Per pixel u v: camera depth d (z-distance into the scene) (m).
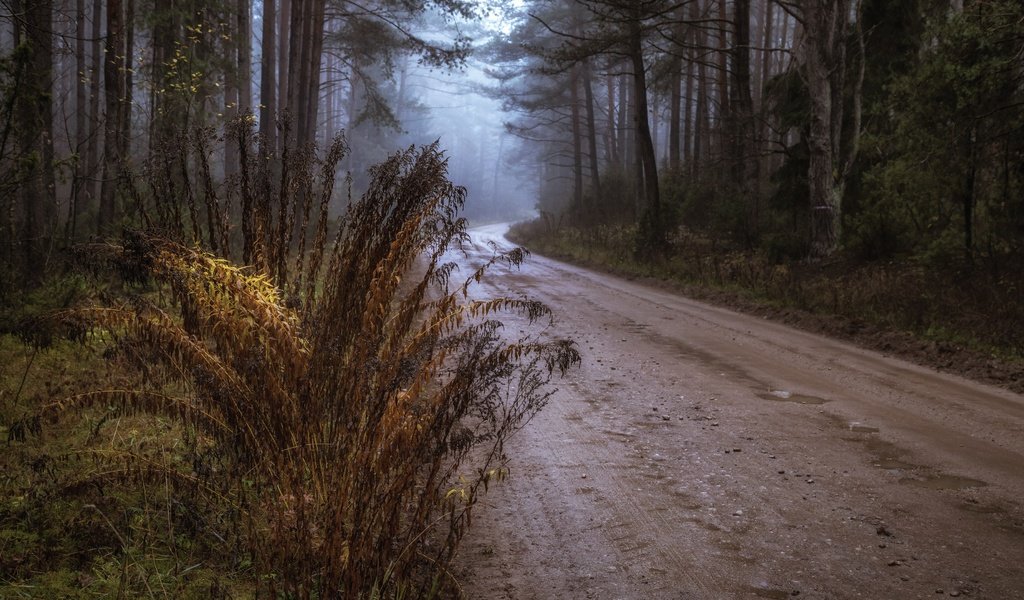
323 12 27.19
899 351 9.91
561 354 3.45
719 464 5.61
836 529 4.50
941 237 13.84
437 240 3.62
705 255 19.66
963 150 13.14
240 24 20.97
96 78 15.31
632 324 11.92
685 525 4.54
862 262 15.65
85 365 6.25
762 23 41.38
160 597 3.23
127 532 3.70
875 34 19.56
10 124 7.30
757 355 9.66
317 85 27.09
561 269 22.16
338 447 3.22
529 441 6.04
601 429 6.42
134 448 4.61
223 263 3.31
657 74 29.33
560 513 4.67
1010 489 5.13
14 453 4.51
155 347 3.22
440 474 5.12
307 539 3.03
